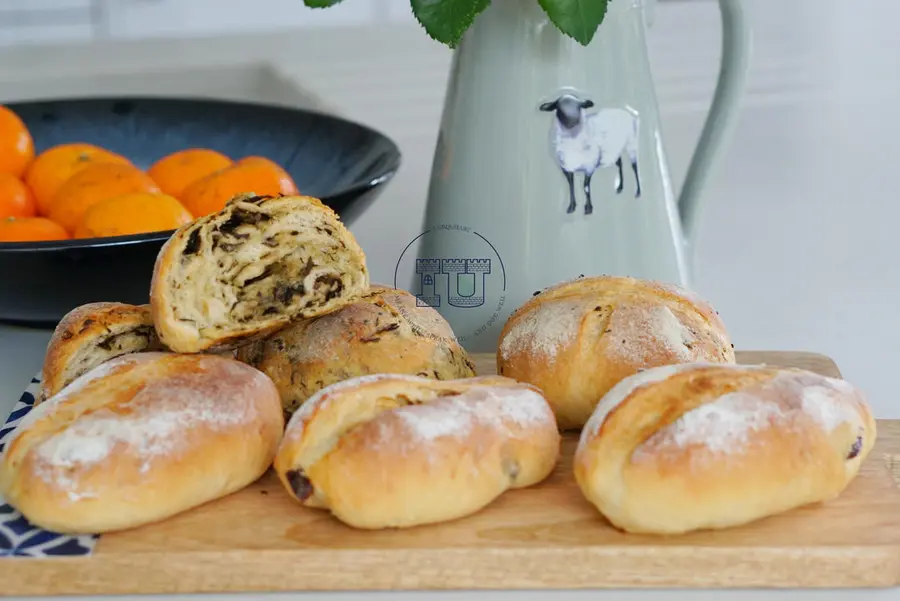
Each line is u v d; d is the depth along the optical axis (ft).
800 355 2.99
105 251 2.82
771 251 3.57
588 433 2.49
